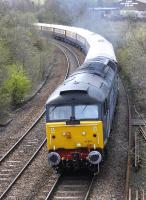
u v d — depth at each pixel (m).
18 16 74.94
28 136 32.88
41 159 27.80
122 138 31.39
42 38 78.62
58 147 24.86
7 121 36.94
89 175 25.20
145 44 52.12
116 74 37.38
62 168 25.52
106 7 120.56
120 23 88.19
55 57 72.38
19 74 44.81
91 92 25.03
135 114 38.19
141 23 71.06
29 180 24.39
